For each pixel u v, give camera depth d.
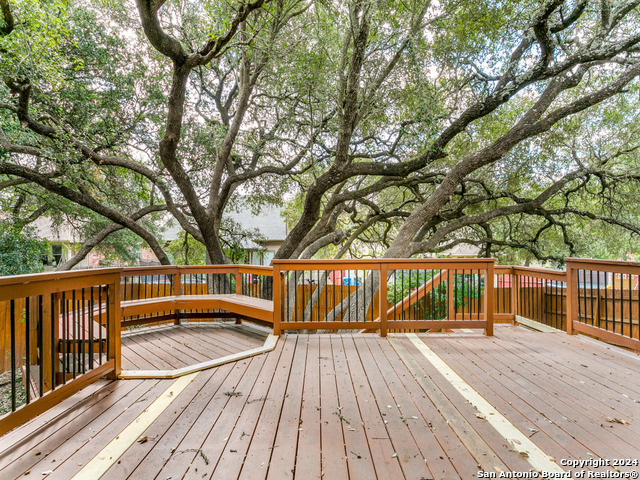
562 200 9.40
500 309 7.00
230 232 11.24
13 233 9.16
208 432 2.05
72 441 1.95
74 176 6.44
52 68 5.23
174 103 5.36
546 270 4.76
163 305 5.14
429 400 2.49
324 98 6.10
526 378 2.92
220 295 5.61
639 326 3.41
